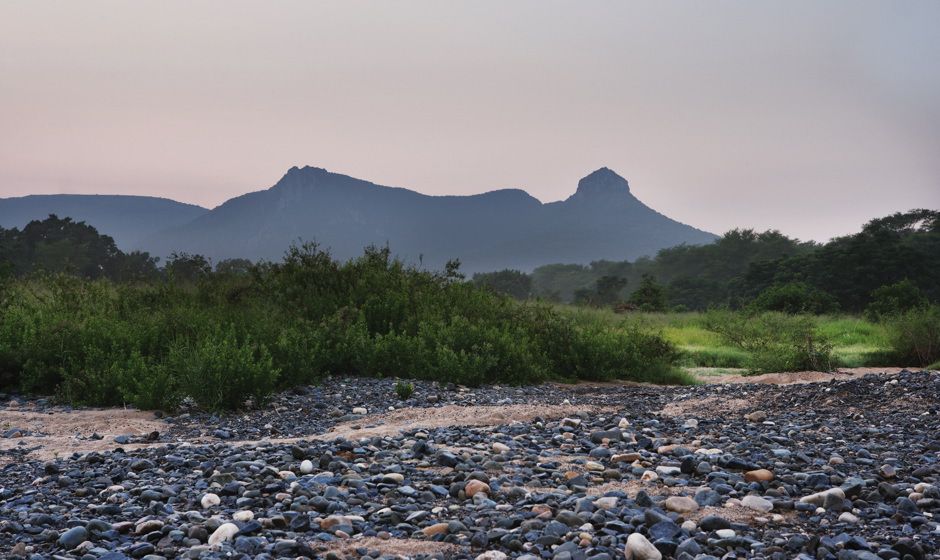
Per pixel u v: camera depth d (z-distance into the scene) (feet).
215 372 28.45
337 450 19.38
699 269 461.78
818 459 18.54
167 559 11.43
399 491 15.37
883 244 215.10
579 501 14.17
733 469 17.46
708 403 31.99
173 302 41.98
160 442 22.62
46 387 31.35
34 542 12.32
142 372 29.25
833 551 11.69
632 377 45.73
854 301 201.87
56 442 21.90
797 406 29.73
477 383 37.11
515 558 11.50
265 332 36.32
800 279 213.05
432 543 12.21
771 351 55.26
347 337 38.50
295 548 11.57
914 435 22.65
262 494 15.11
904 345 59.62
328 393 32.19
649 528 12.67
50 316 35.99
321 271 47.29
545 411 27.99
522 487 15.92
